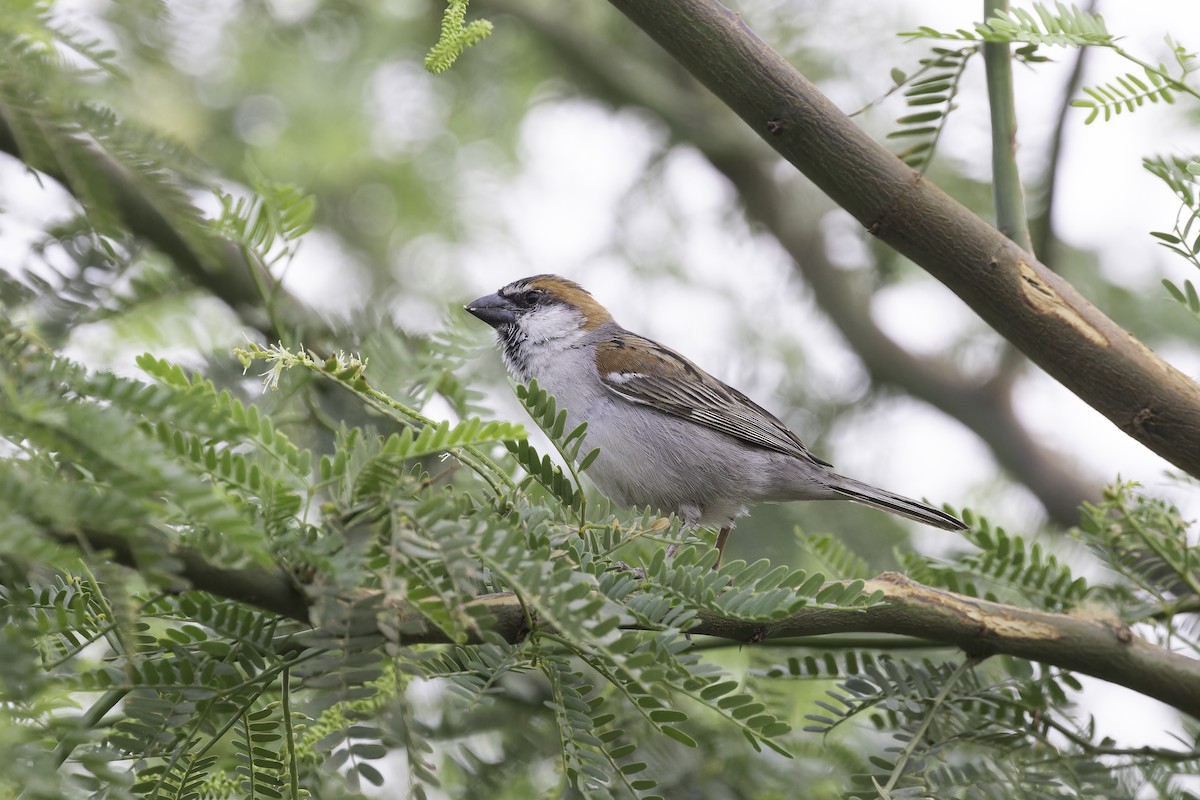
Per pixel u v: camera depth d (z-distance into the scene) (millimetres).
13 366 3455
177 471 3201
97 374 3525
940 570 7273
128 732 4430
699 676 4180
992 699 6457
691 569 4832
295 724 4867
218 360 8188
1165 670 6492
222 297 8438
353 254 13656
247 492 3934
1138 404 6000
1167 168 6004
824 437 13359
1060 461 13266
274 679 4684
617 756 4840
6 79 3322
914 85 6609
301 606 4125
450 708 7980
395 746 4141
